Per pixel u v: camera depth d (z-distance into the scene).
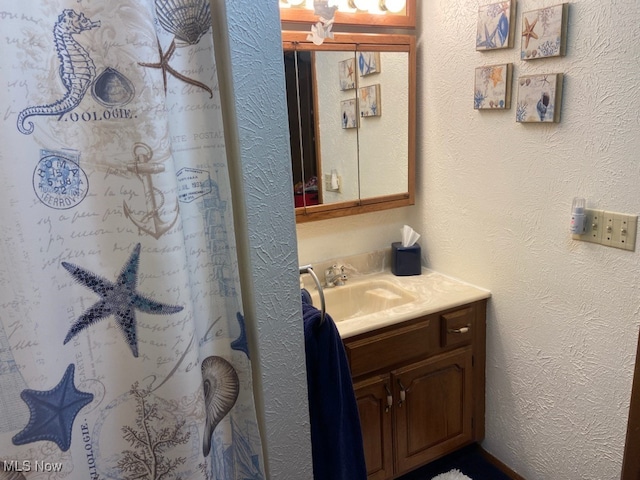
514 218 1.76
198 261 0.87
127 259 0.76
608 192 1.44
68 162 0.71
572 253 1.58
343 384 1.10
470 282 2.03
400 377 1.83
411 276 2.17
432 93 2.02
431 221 2.17
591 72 1.42
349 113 1.97
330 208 2.02
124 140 0.73
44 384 0.74
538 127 1.61
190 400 0.82
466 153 1.91
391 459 1.90
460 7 1.81
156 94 0.73
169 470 0.84
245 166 0.85
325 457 1.10
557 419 1.76
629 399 1.50
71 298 0.75
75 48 0.69
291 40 1.79
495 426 2.04
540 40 1.52
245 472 0.99
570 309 1.63
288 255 0.93
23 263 0.69
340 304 2.09
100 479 0.81
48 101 0.69
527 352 1.82
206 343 0.91
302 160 1.93
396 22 1.98
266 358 0.94
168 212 0.76
